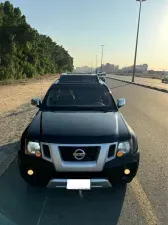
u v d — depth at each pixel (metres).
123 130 4.11
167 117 10.89
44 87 26.39
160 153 6.19
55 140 3.75
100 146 3.72
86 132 3.91
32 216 3.56
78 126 4.11
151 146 6.74
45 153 3.79
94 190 4.29
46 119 4.48
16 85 26.95
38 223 3.41
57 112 4.91
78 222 3.45
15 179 4.59
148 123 9.60
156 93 23.55
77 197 4.07
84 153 3.71
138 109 13.05
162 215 3.62
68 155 3.73
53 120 4.41
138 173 5.00
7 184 4.41
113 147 3.81
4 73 30.33
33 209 3.73
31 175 3.84
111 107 5.21
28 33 34.44
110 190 4.29
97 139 3.76
